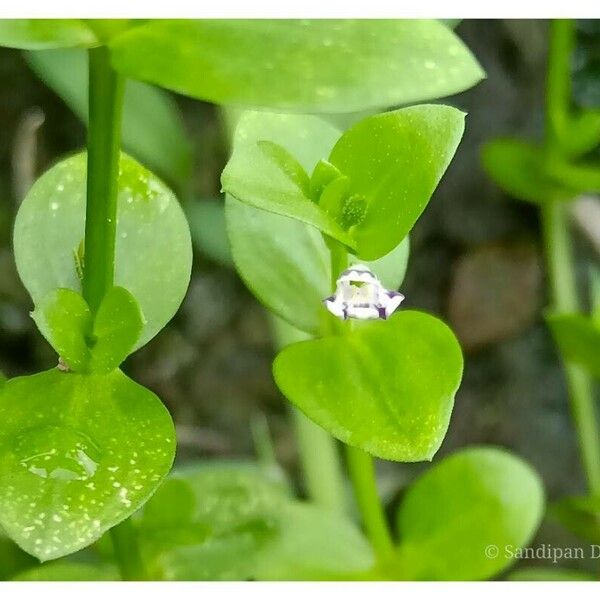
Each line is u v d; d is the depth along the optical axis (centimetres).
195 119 24
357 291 15
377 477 23
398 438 15
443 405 15
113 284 15
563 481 24
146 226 16
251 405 24
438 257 24
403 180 15
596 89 23
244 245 16
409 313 15
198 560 17
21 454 14
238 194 14
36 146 24
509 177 20
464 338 24
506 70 24
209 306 24
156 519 17
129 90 22
